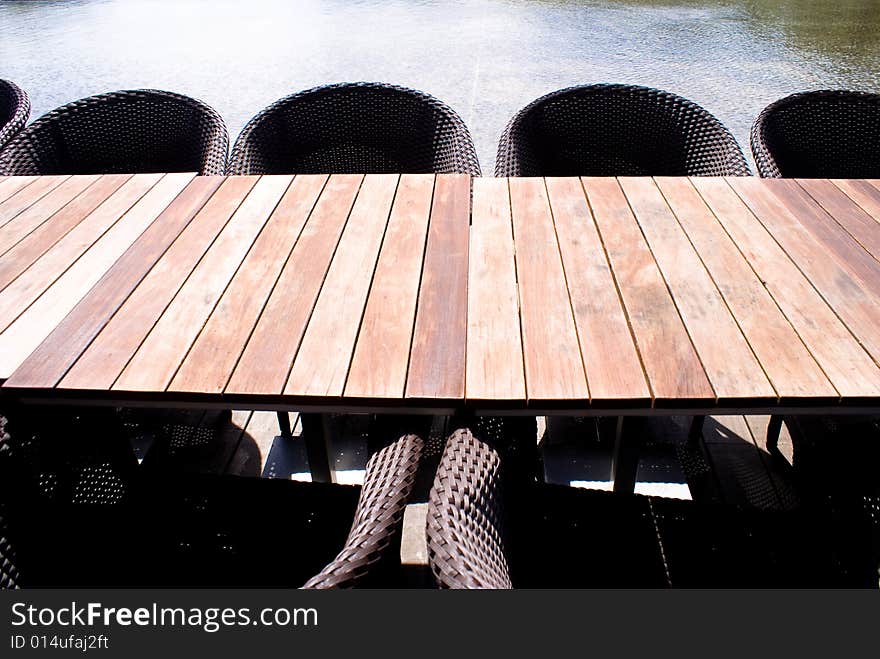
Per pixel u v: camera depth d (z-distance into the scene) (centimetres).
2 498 113
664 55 541
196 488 136
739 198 167
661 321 124
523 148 217
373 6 764
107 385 112
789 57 528
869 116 218
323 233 154
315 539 126
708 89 460
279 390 111
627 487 139
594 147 233
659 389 108
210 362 117
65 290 137
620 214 160
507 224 157
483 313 127
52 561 123
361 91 231
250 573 120
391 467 104
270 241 152
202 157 230
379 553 87
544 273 139
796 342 118
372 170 243
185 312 129
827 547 119
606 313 127
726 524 124
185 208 167
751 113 416
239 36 638
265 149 223
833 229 152
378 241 151
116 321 127
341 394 109
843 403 107
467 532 93
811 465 134
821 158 226
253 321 126
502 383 111
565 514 126
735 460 191
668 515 126
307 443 145
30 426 120
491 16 696
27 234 157
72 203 171
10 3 827
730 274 137
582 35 609
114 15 747
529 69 513
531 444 135
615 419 186
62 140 225
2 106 257
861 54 531
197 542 126
